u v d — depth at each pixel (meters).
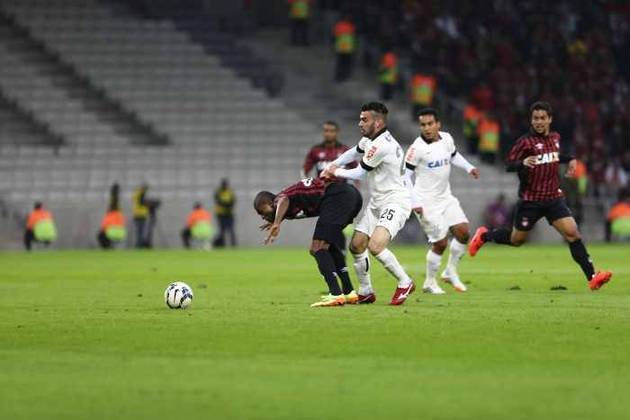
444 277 50.88
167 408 23.02
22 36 129.62
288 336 33.28
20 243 106.94
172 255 91.25
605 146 124.75
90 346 31.44
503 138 123.56
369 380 25.97
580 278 59.25
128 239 109.06
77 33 129.75
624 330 34.56
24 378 26.34
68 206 107.12
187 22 134.75
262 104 126.12
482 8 133.12
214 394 24.41
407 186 43.38
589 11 136.50
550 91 125.31
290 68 133.75
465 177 118.50
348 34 129.50
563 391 24.59
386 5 135.75
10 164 114.44
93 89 125.12
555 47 130.50
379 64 133.12
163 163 117.25
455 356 29.39
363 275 43.50
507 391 24.59
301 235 110.38
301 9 134.88
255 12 140.00
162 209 109.00
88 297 48.41
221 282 57.97
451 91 127.31
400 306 42.38
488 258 82.00
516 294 48.62
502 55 128.88
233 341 32.28
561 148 121.31
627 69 134.25
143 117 122.69
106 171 115.69
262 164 119.31
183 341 32.31
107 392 24.67
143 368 27.62
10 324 36.81
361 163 41.84
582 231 117.25
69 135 119.31
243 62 132.62
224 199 106.75
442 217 49.28
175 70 127.75
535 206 49.62
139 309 41.94
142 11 136.62
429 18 132.12
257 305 43.25
